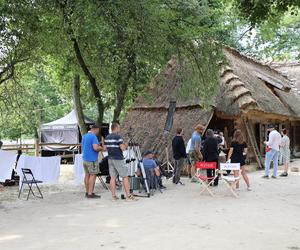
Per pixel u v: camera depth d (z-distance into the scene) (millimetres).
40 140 26172
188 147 14992
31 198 10977
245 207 9164
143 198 10672
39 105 29625
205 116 16875
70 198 10891
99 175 12344
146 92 17953
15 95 18594
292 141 26250
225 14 21219
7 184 13766
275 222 7645
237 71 19953
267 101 19969
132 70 14492
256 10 11234
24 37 13406
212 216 8219
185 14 15117
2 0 10523
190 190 12016
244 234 6742
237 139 11797
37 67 16828
